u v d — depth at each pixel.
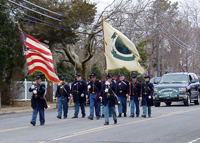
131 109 15.15
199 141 8.59
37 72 33.62
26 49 13.09
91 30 29.55
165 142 8.41
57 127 11.60
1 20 22.66
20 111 20.95
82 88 15.19
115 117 12.34
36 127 11.77
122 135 9.48
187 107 20.05
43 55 13.50
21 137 9.45
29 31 26.23
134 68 13.95
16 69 24.44
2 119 15.68
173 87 20.75
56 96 15.36
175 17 42.41
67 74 36.09
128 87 15.23
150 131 10.25
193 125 11.58
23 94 27.62
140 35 32.06
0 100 21.38
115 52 13.77
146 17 31.09
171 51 43.59
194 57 44.94
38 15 25.86
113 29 13.82
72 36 27.39
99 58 44.62
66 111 15.38
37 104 12.41
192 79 23.00
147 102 14.76
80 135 9.56
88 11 26.25
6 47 22.73
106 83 11.91
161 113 16.34
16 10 24.81
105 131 10.31
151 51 45.28
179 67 45.41
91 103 14.39
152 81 28.39
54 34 26.75
